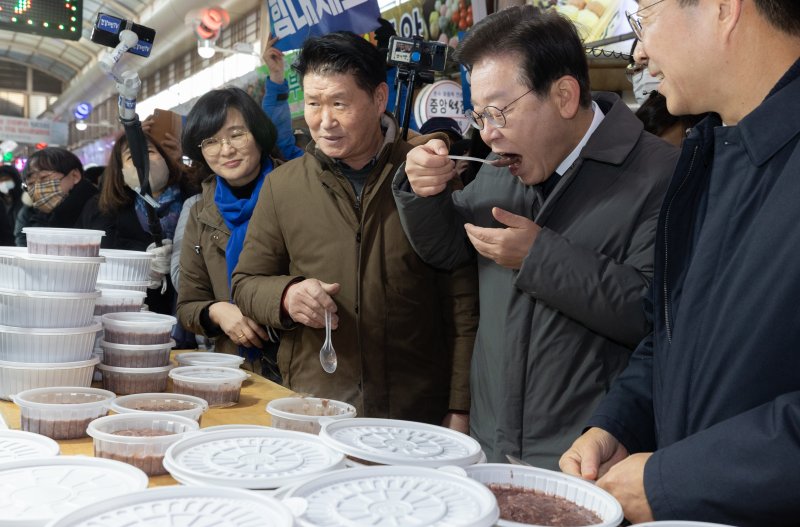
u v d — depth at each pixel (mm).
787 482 857
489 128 1580
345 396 2023
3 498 955
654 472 963
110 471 1073
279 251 2156
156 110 3045
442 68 2285
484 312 1782
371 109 2012
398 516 863
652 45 1127
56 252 1653
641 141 1628
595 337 1604
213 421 1596
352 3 3408
